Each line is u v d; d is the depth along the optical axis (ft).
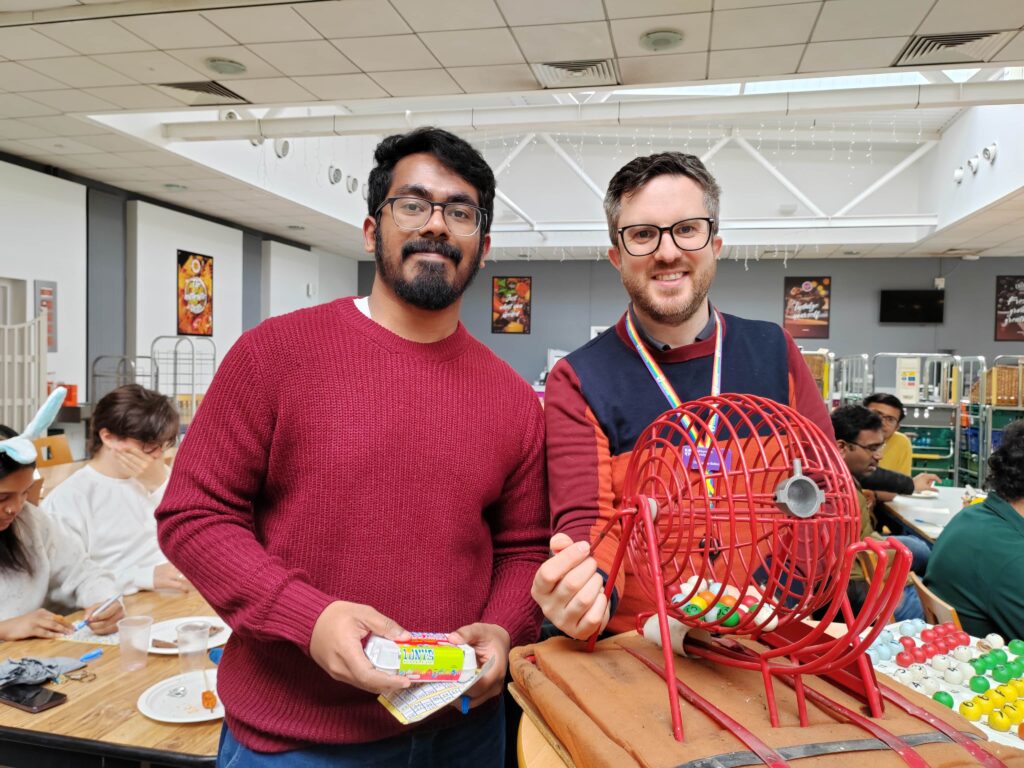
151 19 11.55
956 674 4.07
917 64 13.20
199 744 3.87
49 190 19.65
